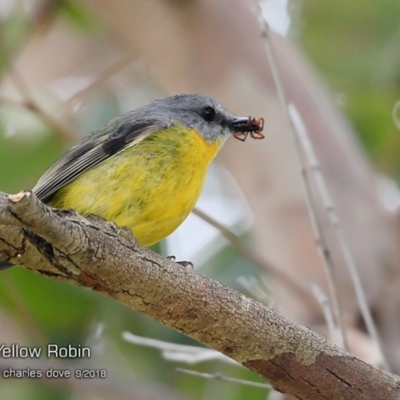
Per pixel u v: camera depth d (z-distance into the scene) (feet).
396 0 54.80
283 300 37.63
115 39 52.24
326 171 39.09
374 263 36.70
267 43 32.19
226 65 41.93
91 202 29.73
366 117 53.83
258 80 41.42
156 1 42.80
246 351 24.47
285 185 39.04
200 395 45.29
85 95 51.62
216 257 47.93
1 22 44.88
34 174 49.01
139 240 30.50
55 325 47.06
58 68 52.44
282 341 24.30
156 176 30.19
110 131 32.24
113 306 47.14
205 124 34.78
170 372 46.19
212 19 42.47
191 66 42.29
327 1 55.42
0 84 48.19
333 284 28.73
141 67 53.83
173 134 31.73
